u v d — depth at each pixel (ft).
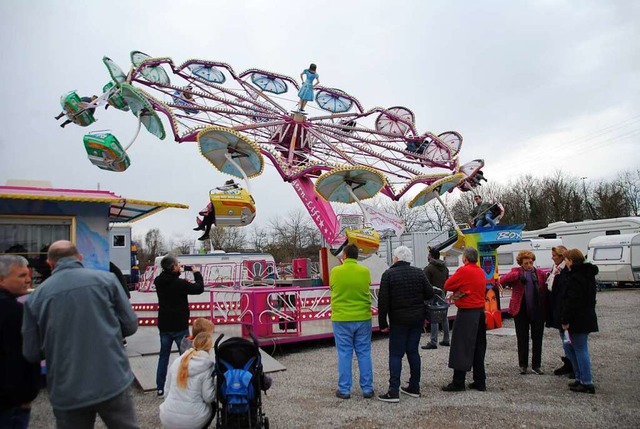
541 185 173.17
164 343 20.65
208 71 49.78
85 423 11.00
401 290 19.99
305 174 46.83
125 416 11.37
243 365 14.90
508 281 24.26
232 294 36.86
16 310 11.68
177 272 20.99
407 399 20.12
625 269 74.69
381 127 59.88
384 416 18.02
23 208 23.75
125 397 11.35
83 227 25.00
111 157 37.42
